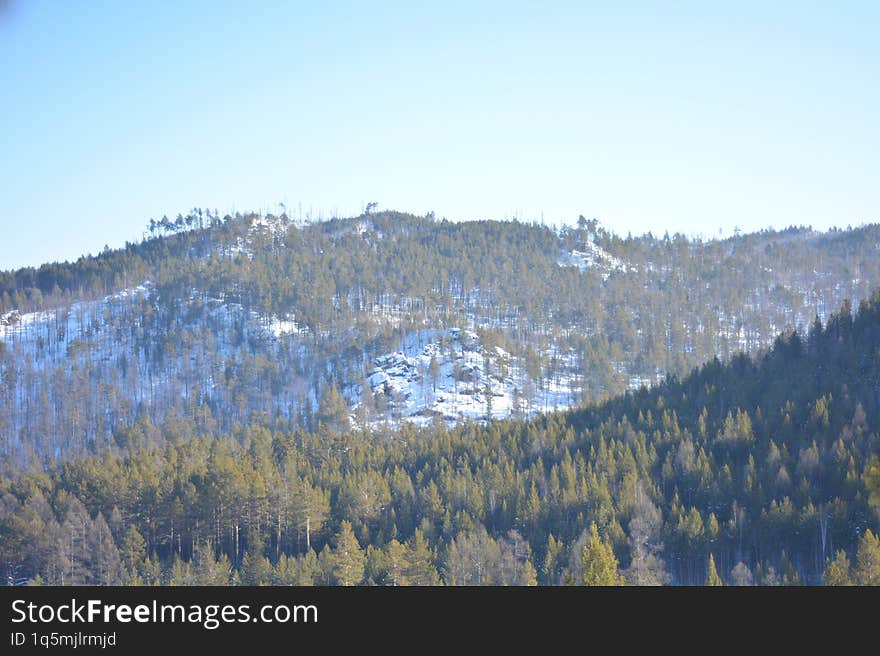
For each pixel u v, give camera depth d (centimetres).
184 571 12669
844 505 13538
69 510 14850
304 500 15038
